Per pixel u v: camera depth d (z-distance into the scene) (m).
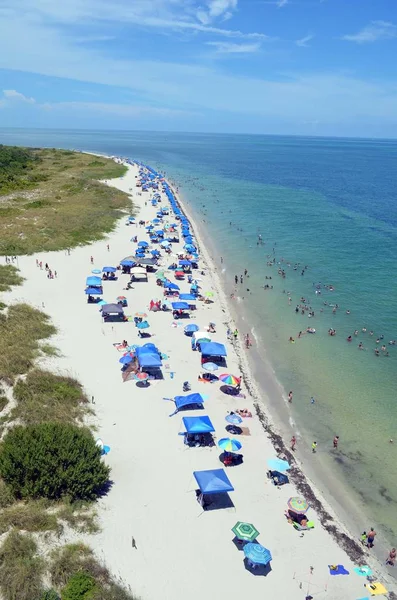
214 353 40.34
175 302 50.41
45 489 23.80
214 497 26.22
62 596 18.91
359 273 67.50
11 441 25.45
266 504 26.19
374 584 22.05
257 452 30.44
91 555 21.44
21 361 35.66
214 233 87.94
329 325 50.66
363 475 29.61
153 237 79.50
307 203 120.44
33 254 65.81
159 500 25.44
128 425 31.39
